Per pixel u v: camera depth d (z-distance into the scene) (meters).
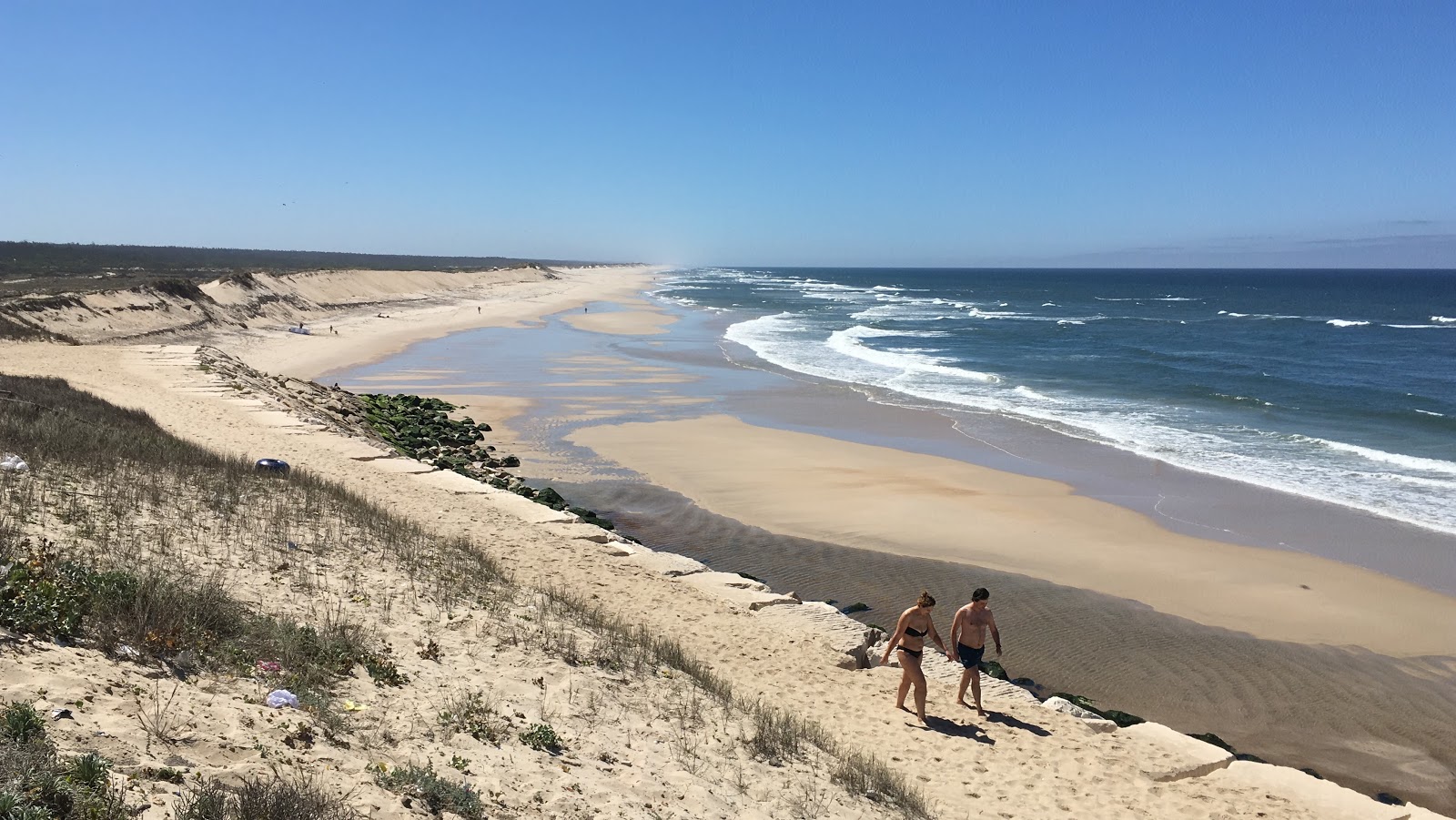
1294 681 13.43
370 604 9.08
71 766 4.41
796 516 20.84
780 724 8.36
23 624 6.04
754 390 38.31
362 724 6.23
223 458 15.82
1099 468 25.33
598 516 20.45
